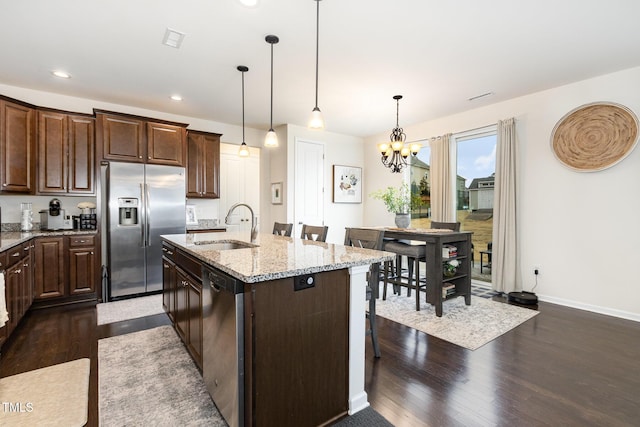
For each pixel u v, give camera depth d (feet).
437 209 15.97
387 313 11.00
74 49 9.12
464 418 5.55
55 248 11.44
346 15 7.48
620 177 10.73
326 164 19.01
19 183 11.18
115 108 13.98
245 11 7.36
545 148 12.44
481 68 10.40
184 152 14.15
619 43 8.80
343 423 5.49
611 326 9.82
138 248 12.85
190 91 12.46
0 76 10.98
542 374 6.98
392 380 6.77
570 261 11.84
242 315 4.71
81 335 9.03
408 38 8.54
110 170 12.23
